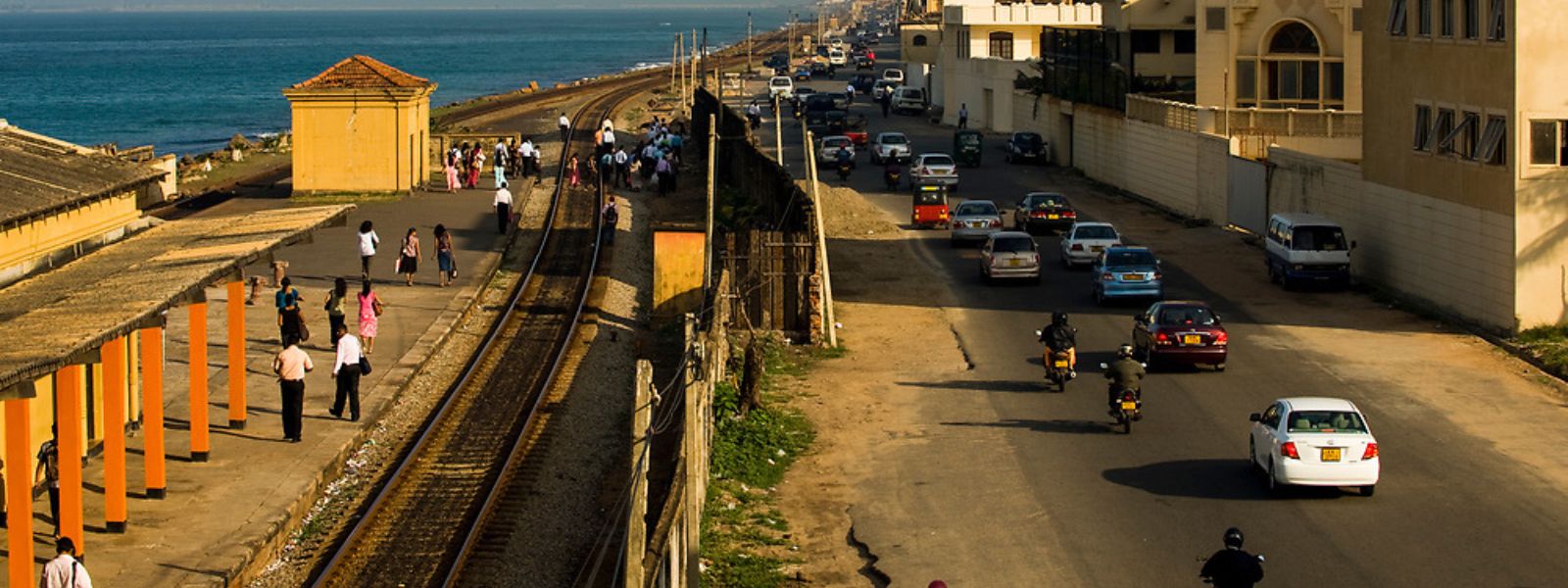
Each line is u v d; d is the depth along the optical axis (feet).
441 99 642.22
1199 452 92.22
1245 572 61.67
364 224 146.92
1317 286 146.10
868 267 166.61
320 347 122.01
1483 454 91.09
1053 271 162.71
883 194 230.89
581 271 163.53
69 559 64.08
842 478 88.17
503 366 119.14
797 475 88.99
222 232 102.17
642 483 61.57
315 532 80.59
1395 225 142.72
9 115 522.06
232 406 96.22
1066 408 104.01
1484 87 124.77
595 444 97.60
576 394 109.70
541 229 191.42
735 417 98.63
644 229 195.31
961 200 220.64
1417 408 102.32
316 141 215.72
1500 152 122.72
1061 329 110.22
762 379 112.98
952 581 71.05
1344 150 185.37
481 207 207.72
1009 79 312.50
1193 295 145.59
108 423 75.61
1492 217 123.75
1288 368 114.73
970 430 98.27
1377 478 81.46
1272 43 205.87
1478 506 80.94
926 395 108.47
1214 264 162.81
